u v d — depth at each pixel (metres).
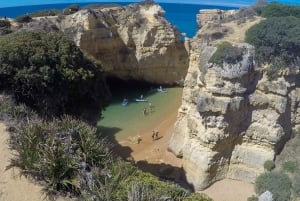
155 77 67.44
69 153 18.05
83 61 31.84
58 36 31.83
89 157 18.47
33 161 18.17
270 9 49.09
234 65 37.72
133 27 65.56
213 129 38.28
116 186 16.41
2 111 23.73
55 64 29.53
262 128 38.78
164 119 54.59
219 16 68.69
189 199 17.48
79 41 59.09
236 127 39.28
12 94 27.86
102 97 33.25
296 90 40.41
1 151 19.73
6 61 28.22
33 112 25.52
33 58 28.56
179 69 67.69
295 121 41.03
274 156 39.16
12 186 17.77
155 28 65.44
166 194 17.08
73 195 17.19
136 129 51.09
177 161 43.22
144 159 43.81
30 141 18.66
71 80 29.64
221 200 37.25
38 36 31.22
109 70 65.06
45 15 69.00
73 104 30.88
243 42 41.03
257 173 39.06
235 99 37.78
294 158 38.72
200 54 42.19
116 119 54.03
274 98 38.22
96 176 17.05
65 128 19.95
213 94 37.81
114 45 64.56
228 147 39.69
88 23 60.31
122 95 63.47
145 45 65.50
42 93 28.67
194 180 39.72
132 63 65.94
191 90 42.38
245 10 51.28
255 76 39.12
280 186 35.91
